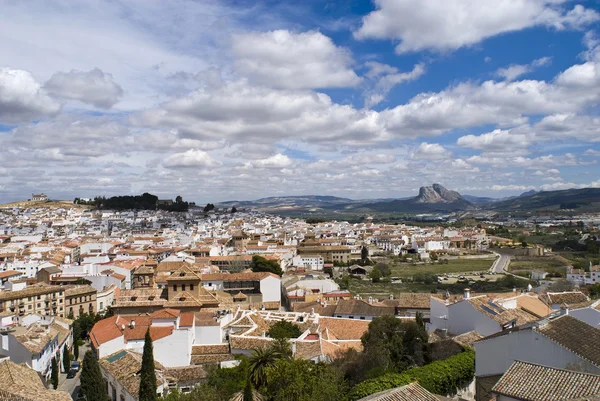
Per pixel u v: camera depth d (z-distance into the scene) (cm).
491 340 6494
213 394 7300
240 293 17962
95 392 8244
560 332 6094
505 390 4984
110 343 9725
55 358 10594
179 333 9875
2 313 13262
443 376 6900
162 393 8175
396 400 5019
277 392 6700
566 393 4675
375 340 8419
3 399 5659
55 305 16888
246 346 9925
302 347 9125
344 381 7000
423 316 12788
